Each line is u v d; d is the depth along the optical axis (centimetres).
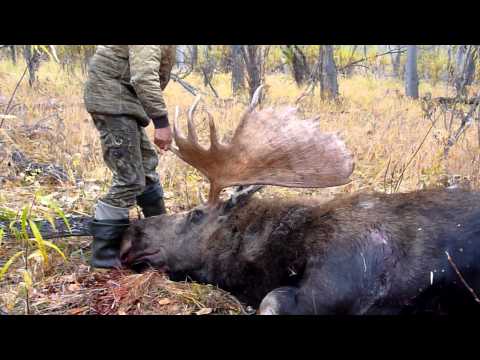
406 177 670
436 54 2147
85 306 385
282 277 384
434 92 1902
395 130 893
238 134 394
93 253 442
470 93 1119
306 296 351
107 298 394
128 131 425
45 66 1777
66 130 828
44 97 1158
